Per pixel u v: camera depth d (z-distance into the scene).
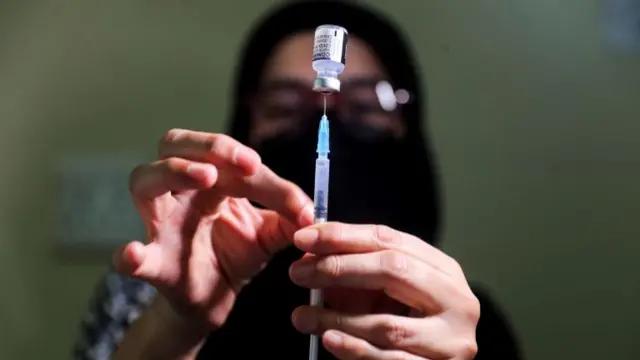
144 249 0.39
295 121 0.57
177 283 0.41
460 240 0.68
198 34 0.68
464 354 0.38
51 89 0.68
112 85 0.68
